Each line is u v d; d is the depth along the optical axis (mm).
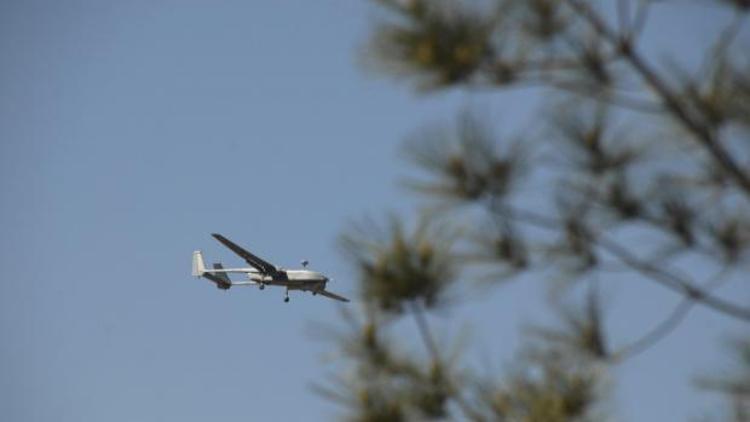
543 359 21203
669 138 21516
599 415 20750
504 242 20891
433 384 21578
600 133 20859
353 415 21359
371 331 21594
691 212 20875
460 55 20438
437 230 20938
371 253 20828
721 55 20656
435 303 21000
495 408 21125
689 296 20234
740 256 20688
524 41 21266
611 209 21047
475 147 20141
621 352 20875
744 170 20672
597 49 21141
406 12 20750
